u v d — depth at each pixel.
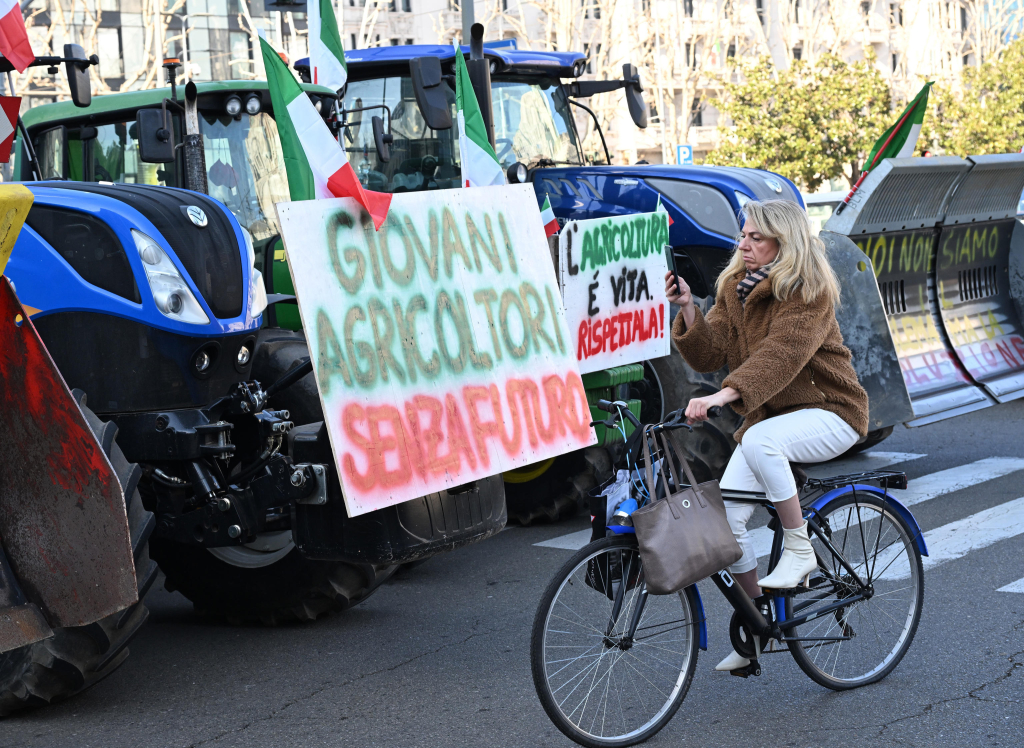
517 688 4.29
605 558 3.62
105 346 4.42
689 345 4.08
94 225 4.43
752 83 29.91
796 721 3.86
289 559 5.05
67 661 4.02
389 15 37.91
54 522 3.73
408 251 4.27
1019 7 44.44
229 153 6.59
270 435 4.60
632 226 6.63
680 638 3.77
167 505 4.59
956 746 3.61
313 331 3.89
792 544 3.85
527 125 8.38
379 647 4.86
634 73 9.34
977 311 8.27
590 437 4.76
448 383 4.27
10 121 4.48
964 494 7.16
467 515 4.44
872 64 29.22
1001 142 30.39
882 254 7.61
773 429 3.81
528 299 4.67
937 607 5.03
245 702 4.26
